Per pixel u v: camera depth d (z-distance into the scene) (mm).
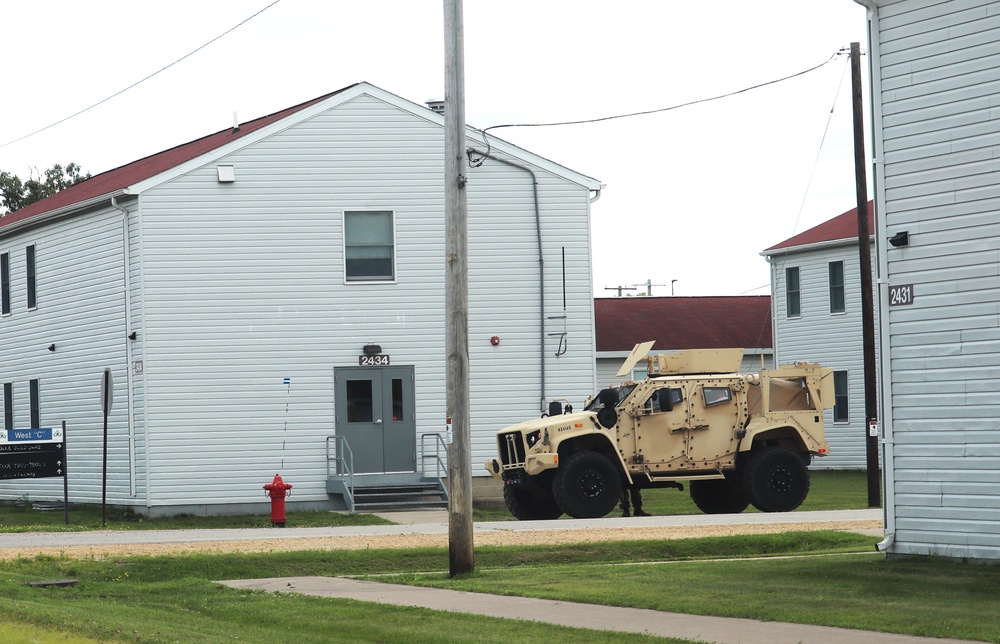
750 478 26828
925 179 16469
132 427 32562
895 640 11180
